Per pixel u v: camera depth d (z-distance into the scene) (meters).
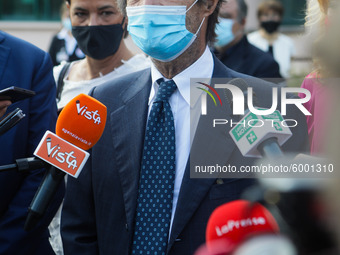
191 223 2.00
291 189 0.98
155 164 2.10
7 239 2.33
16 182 2.43
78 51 5.03
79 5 3.12
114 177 2.19
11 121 1.94
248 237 1.02
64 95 3.31
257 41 7.14
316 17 2.22
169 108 2.15
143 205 2.08
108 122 2.28
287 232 0.97
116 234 2.14
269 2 7.19
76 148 1.93
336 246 0.86
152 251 2.01
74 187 2.30
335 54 0.80
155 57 2.21
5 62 2.48
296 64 5.09
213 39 2.37
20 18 11.96
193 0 2.18
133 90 2.31
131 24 2.24
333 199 0.80
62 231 2.32
